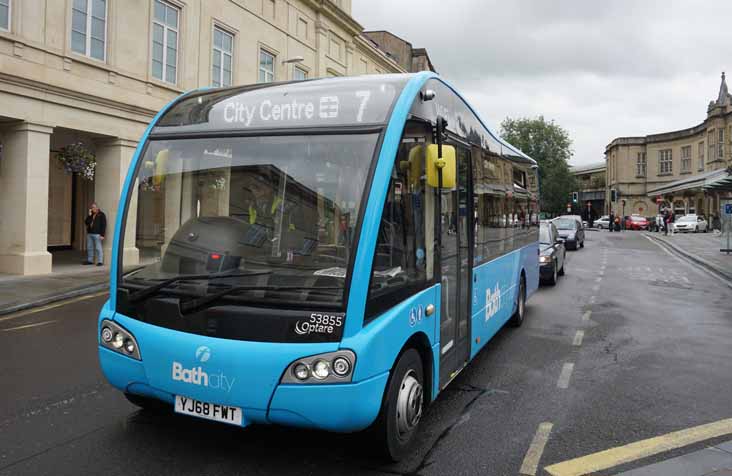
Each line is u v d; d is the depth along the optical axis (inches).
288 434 173.2
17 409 194.7
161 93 727.7
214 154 161.2
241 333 138.1
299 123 158.2
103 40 649.6
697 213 2292.1
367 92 159.9
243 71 880.3
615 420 193.9
